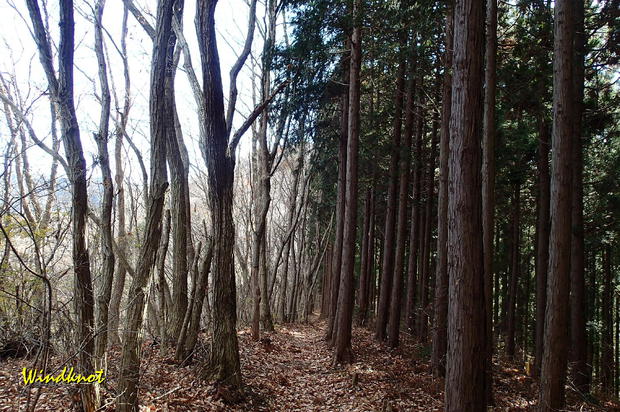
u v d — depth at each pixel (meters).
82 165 4.74
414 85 13.73
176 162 9.34
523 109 11.48
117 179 9.80
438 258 10.58
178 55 10.29
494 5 8.41
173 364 8.11
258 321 13.72
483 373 4.96
